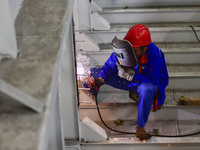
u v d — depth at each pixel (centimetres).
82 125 364
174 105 398
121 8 442
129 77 353
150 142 372
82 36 409
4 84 128
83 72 408
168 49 421
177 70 417
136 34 329
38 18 172
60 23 168
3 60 142
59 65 149
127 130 397
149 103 350
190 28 430
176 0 448
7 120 117
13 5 172
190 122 407
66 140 372
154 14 444
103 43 437
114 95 410
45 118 118
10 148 107
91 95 408
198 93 413
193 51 418
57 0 187
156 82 350
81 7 408
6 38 140
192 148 380
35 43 154
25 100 121
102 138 374
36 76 132
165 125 404
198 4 450
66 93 334
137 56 342
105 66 367
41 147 108
